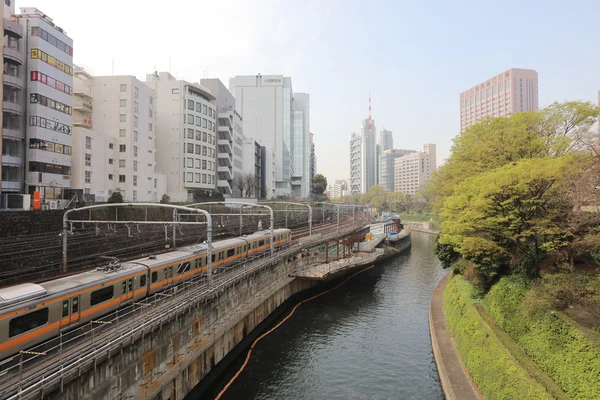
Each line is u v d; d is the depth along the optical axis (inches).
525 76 5118.1
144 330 660.7
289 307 1552.7
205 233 1734.7
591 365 567.5
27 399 456.4
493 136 1190.9
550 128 1119.6
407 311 1505.9
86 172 1771.7
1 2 1294.3
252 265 1210.0
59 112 1581.0
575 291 734.5
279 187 5137.8
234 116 3218.5
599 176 712.4
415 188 6963.6
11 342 539.5
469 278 1298.0
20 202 1188.5
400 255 2815.0
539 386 608.7
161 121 2549.2
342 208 3759.8
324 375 978.1
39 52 1475.1
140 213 1569.9
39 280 894.4
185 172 2549.2
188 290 917.8
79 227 1228.5
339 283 1962.4
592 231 855.1
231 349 1067.3
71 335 648.4
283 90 5241.1
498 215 930.7
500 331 853.2
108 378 585.6
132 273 804.6
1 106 1293.1
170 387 764.6
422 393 894.4
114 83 2062.0
